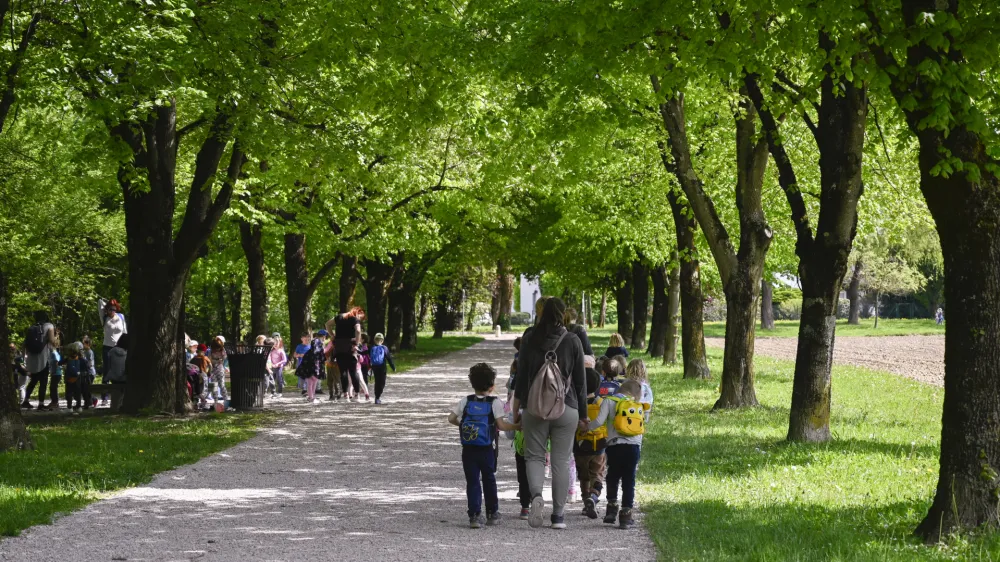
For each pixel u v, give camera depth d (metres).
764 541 7.36
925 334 69.50
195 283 38.88
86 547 7.52
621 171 26.31
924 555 6.83
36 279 35.75
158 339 17.66
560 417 8.27
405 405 20.56
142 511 9.04
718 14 10.65
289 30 16.16
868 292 88.38
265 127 15.36
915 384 26.33
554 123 15.62
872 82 7.70
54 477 10.66
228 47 14.77
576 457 8.94
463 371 32.62
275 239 33.78
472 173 28.08
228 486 10.52
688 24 10.62
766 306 83.75
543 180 21.98
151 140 17.06
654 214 28.44
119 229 38.00
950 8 7.38
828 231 13.52
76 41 14.23
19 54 13.35
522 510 8.88
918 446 13.18
